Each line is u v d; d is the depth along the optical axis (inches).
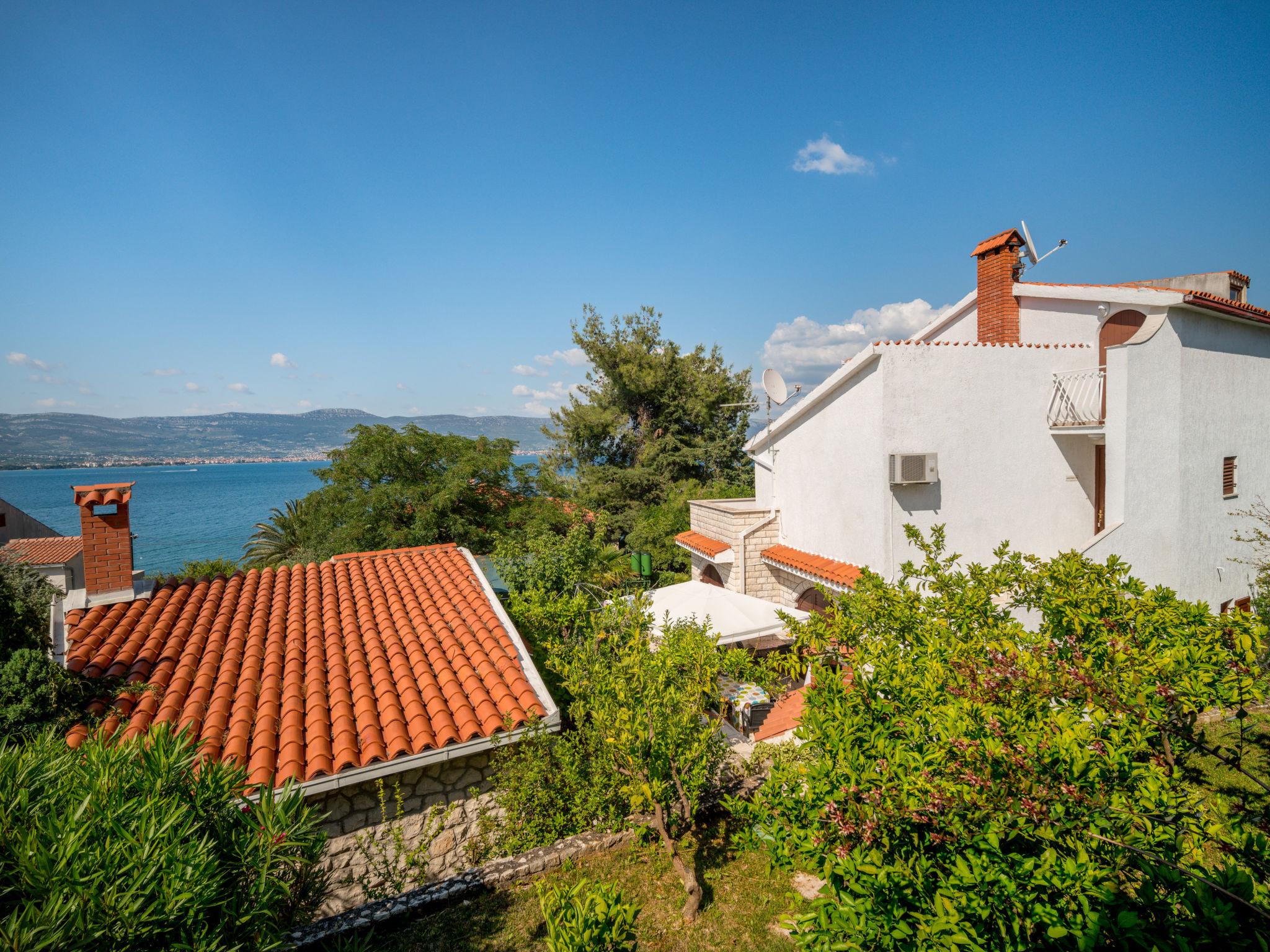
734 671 294.8
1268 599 423.8
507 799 279.1
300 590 426.0
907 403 444.1
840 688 199.6
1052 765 130.8
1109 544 408.5
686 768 234.8
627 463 1457.9
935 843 135.9
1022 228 529.3
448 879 235.1
